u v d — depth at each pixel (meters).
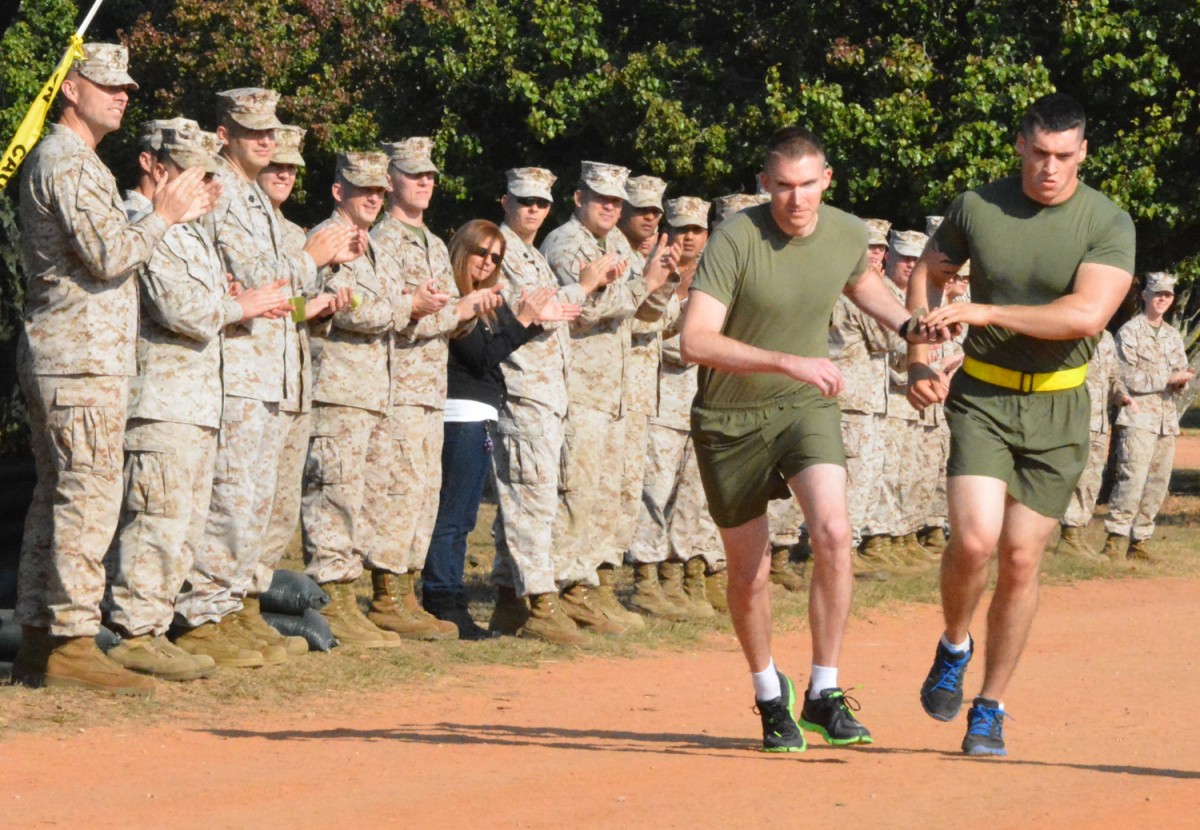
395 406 16.34
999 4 29.45
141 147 14.08
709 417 10.93
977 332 11.30
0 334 17.88
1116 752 11.94
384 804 9.43
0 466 17.59
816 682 11.13
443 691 14.04
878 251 22.69
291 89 36.44
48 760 10.57
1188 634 19.56
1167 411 26.98
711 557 19.94
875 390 23.66
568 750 11.41
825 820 9.14
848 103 29.89
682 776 10.43
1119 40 28.73
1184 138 29.17
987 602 21.53
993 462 11.17
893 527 24.64
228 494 14.12
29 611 12.82
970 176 28.31
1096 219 11.09
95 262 12.17
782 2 31.64
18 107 42.19
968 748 11.52
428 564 17.34
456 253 17.05
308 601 15.48
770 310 10.88
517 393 16.89
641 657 16.58
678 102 30.23
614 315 17.33
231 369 14.09
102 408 12.45
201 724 12.01
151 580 13.29
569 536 17.58
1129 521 26.92
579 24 31.36
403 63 33.75
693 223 19.17
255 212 14.63
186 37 37.81
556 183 32.56
